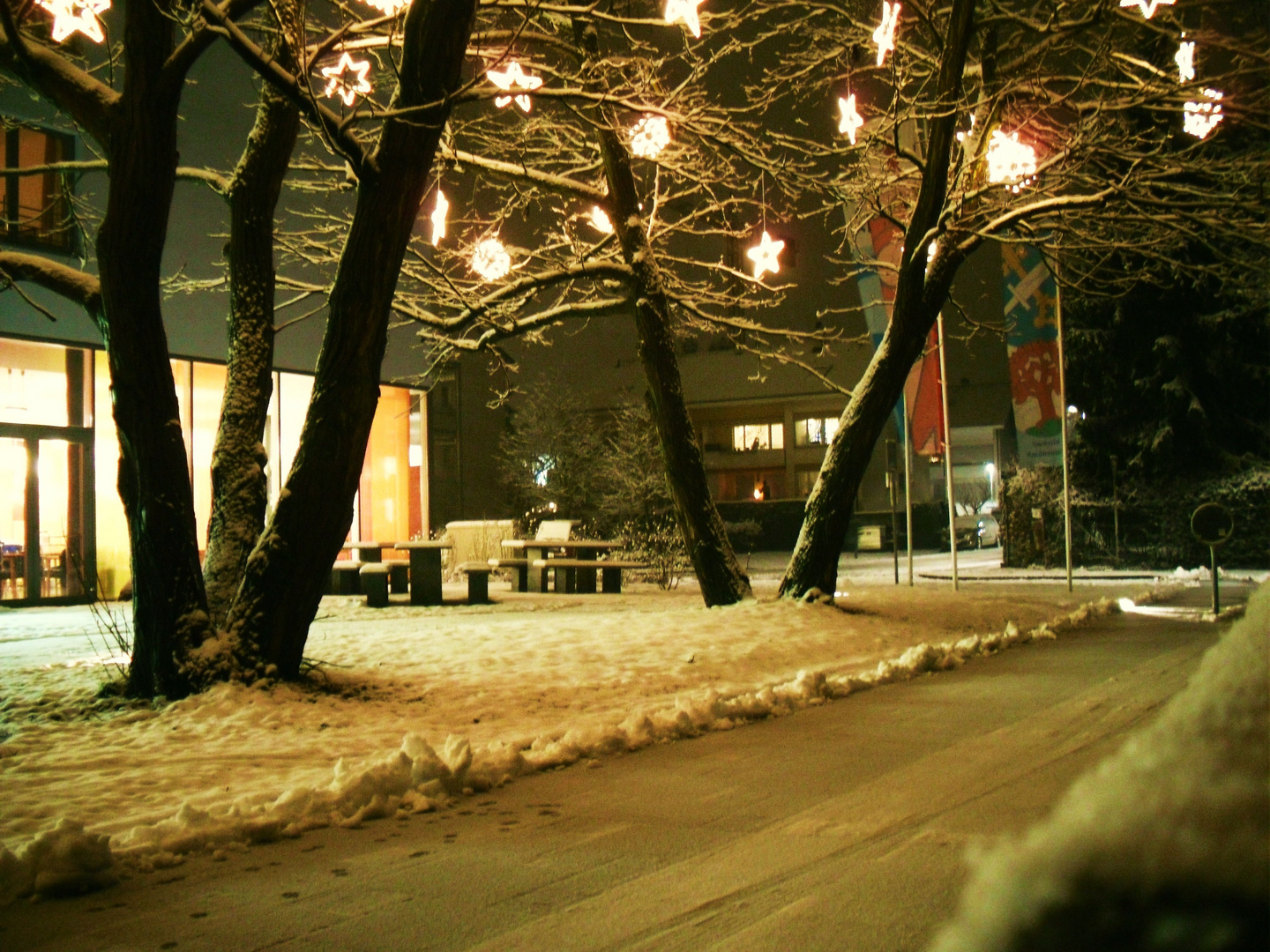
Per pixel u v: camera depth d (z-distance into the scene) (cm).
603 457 3841
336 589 2225
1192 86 1472
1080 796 91
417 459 3300
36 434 2295
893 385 1577
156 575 945
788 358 1733
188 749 769
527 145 1683
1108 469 3462
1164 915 72
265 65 852
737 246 1962
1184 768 94
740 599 1590
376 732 837
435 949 401
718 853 513
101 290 932
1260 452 3447
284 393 2783
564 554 2658
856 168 1680
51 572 2309
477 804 626
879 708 922
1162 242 1614
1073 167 1573
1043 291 2220
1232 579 2609
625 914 432
